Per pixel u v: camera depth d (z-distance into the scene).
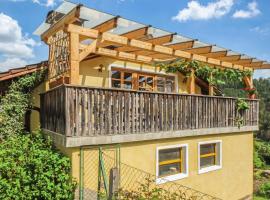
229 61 12.70
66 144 7.39
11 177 7.30
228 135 12.16
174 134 9.92
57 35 9.52
